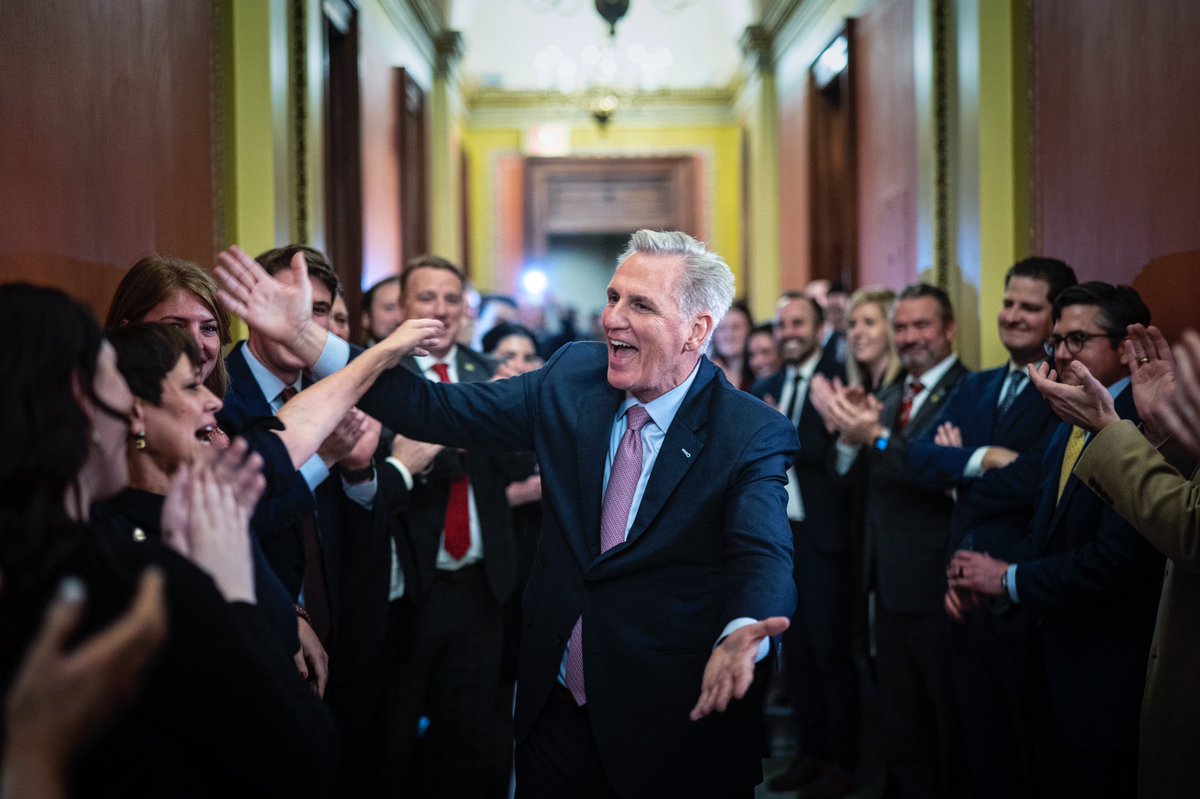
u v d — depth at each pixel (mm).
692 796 1863
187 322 2102
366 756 2668
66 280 2531
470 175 11195
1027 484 2748
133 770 1178
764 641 1720
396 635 2916
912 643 3188
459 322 3244
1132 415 2395
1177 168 2793
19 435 1125
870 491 3354
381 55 6730
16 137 2289
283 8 4023
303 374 2357
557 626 1954
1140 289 3016
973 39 4000
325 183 4953
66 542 1144
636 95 10531
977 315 3982
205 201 3566
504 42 11156
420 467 2783
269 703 1256
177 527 1376
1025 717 2711
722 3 10367
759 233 8938
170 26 3275
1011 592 2473
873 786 3693
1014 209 3895
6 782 899
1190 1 2705
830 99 7316
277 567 2125
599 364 2090
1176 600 1937
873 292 4066
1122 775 2328
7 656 1107
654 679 1864
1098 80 3262
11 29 2271
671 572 1901
